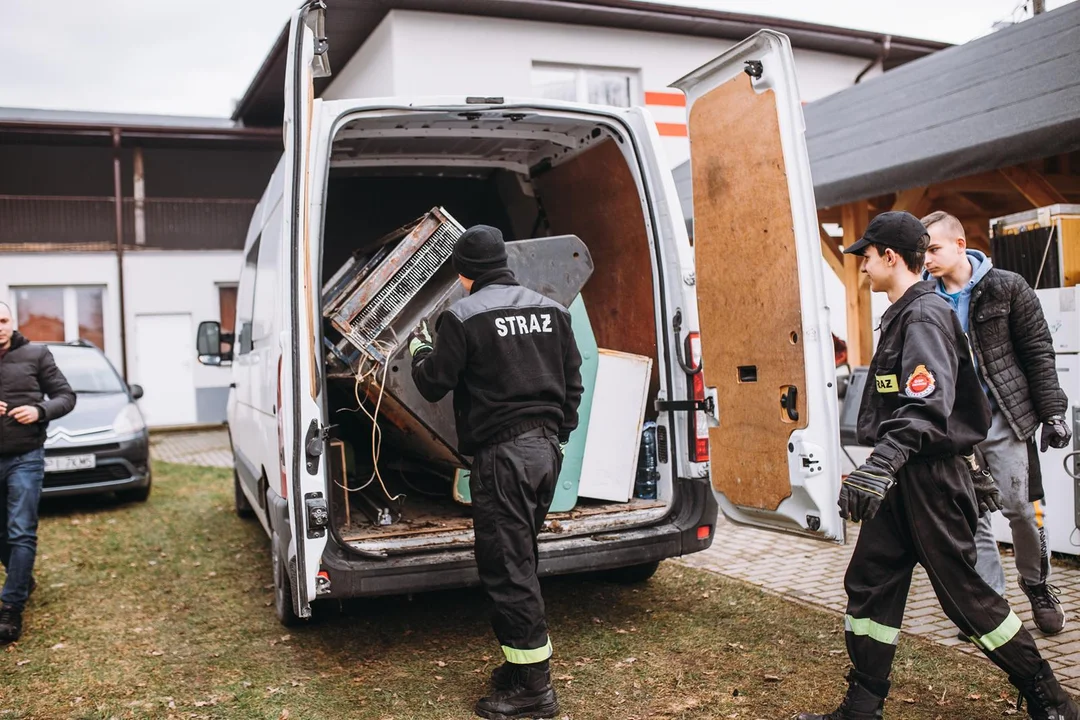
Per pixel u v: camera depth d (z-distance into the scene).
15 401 4.46
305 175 3.45
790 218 3.42
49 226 18.62
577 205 5.05
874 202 7.89
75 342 9.09
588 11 12.28
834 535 3.36
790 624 4.10
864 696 2.85
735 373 3.79
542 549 3.78
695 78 3.88
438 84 12.00
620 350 4.82
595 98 13.20
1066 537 4.84
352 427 5.55
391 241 4.47
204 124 19.81
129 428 7.89
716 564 5.20
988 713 3.09
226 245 19.16
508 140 4.86
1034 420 3.65
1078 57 5.58
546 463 3.29
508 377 3.27
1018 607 4.14
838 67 14.91
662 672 3.61
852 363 7.78
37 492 4.51
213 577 5.46
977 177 7.41
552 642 4.01
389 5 11.65
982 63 6.41
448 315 3.29
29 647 4.27
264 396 4.49
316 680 3.70
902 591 2.87
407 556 3.64
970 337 3.70
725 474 3.88
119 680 3.80
